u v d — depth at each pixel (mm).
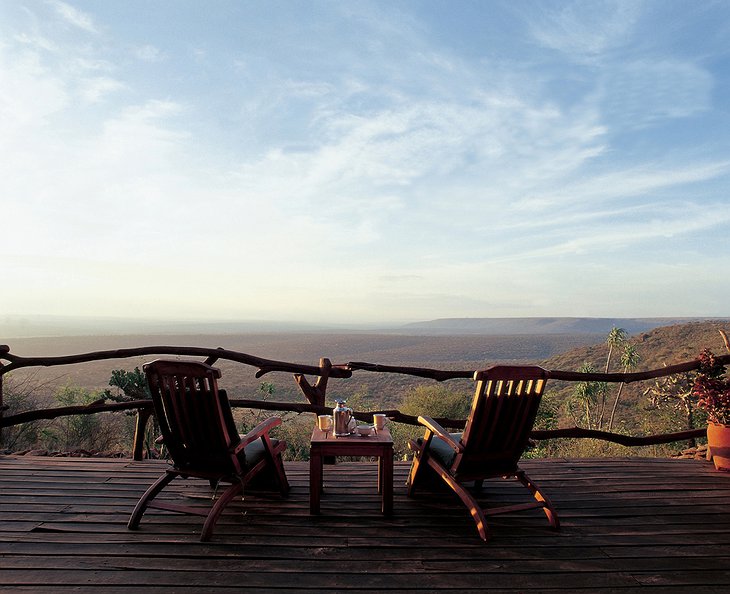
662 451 11430
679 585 2359
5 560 2535
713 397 4207
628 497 3553
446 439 2971
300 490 3617
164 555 2596
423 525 3014
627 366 44000
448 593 2268
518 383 2922
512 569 2490
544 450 12242
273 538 2811
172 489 3617
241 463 3068
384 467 3150
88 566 2477
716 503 3445
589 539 2846
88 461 4336
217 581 2344
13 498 3418
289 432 10305
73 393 9148
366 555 2621
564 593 2279
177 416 2896
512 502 3438
